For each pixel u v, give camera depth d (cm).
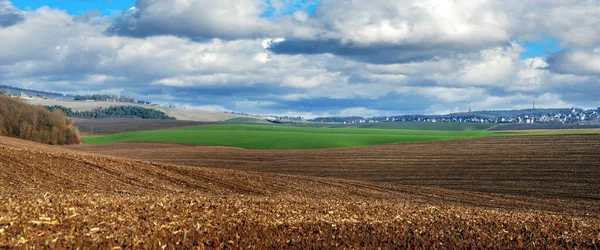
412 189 4244
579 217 2922
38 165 3228
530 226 2055
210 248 1434
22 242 1247
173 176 3672
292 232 1664
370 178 5034
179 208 1808
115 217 1574
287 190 3612
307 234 1661
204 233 1539
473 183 4688
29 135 9388
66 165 3403
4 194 1984
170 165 4162
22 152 3509
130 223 1530
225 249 1445
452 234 1822
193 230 1543
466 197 3916
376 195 3769
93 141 11162
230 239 1527
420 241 1706
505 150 6594
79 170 3325
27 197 1822
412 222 1956
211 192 3212
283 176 4366
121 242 1353
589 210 3444
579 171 5112
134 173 3559
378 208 2272
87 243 1315
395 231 1794
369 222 1886
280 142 9206
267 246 1512
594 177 4834
